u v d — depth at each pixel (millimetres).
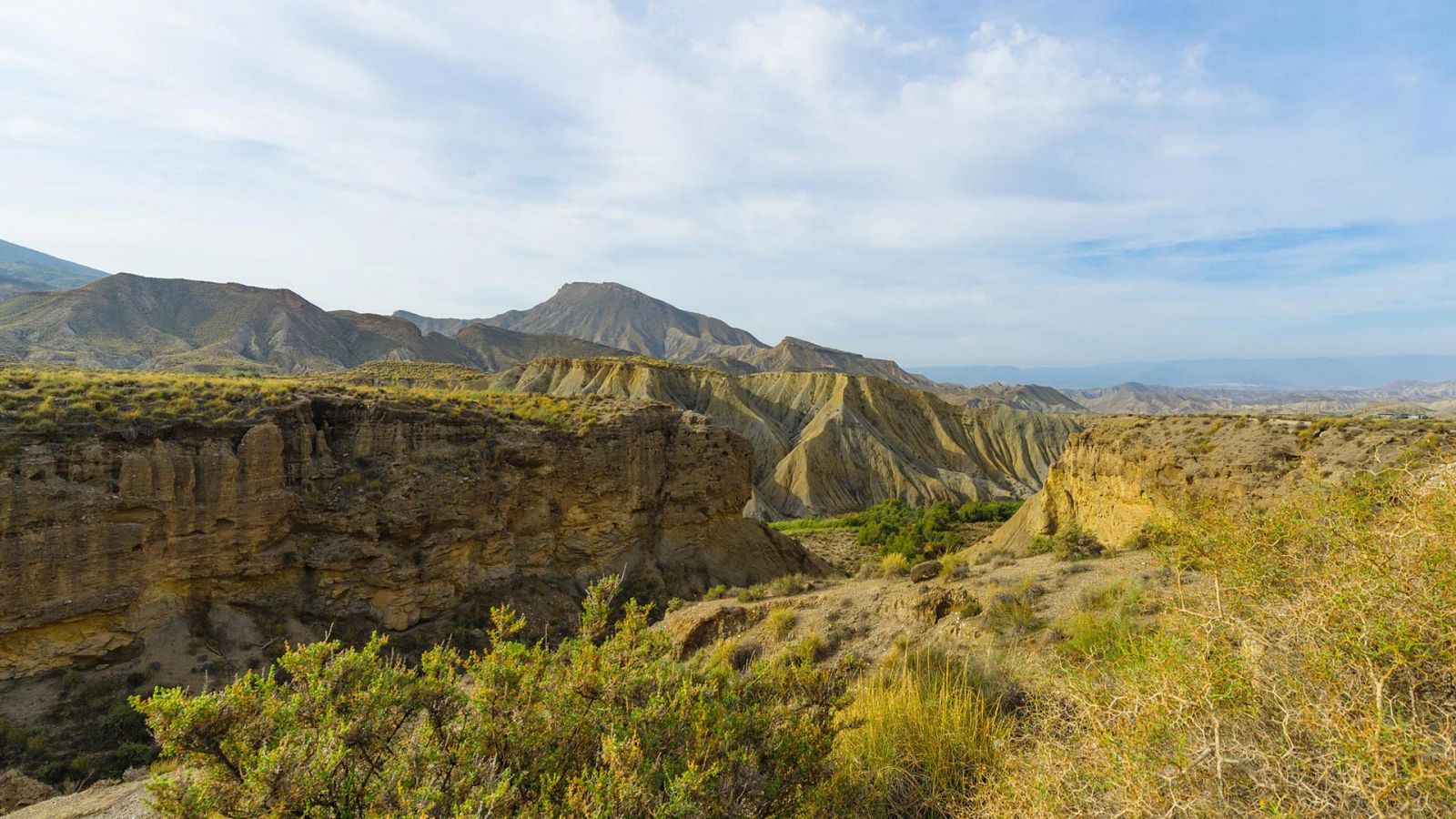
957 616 12133
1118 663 5168
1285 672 2977
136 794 10883
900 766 5148
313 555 23250
